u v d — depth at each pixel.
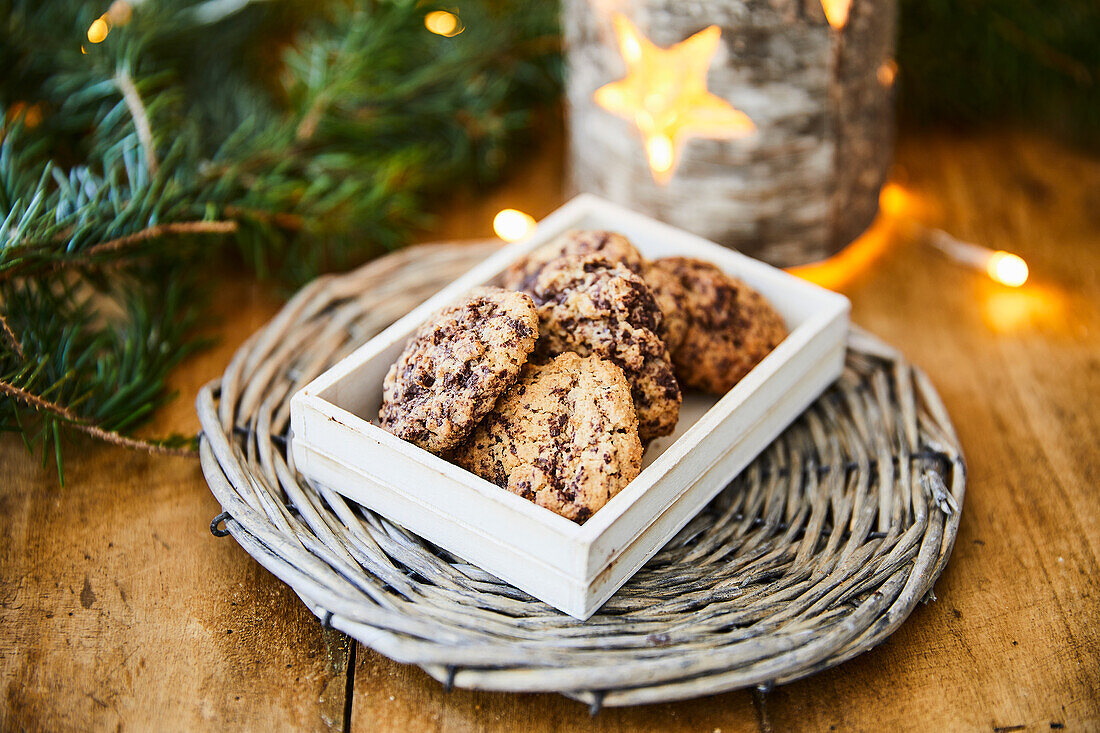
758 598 0.45
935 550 0.47
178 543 0.50
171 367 0.56
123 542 0.50
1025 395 0.57
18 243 0.50
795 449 0.52
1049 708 0.45
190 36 0.65
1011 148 0.72
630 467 0.45
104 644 0.46
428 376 0.46
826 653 0.43
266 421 0.51
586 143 0.63
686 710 0.45
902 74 0.70
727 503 0.50
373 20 0.63
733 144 0.59
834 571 0.46
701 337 0.51
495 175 0.70
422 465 0.45
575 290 0.48
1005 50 0.67
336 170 0.62
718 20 0.56
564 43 0.68
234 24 0.67
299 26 0.72
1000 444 0.54
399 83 0.65
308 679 0.46
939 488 0.49
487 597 0.45
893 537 0.47
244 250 0.60
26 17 0.61
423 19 0.64
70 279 0.62
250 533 0.46
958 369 0.58
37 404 0.49
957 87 0.70
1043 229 0.66
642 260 0.51
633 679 0.42
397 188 0.63
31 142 0.61
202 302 0.60
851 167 0.61
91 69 0.60
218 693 0.45
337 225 0.60
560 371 0.46
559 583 0.44
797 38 0.56
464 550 0.46
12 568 0.49
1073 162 0.71
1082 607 0.48
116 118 0.59
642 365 0.47
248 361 0.53
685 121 0.59
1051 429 0.55
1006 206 0.67
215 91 0.65
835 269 0.64
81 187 0.55
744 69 0.57
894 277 0.63
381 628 0.43
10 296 0.53
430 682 0.45
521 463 0.45
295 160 0.61
